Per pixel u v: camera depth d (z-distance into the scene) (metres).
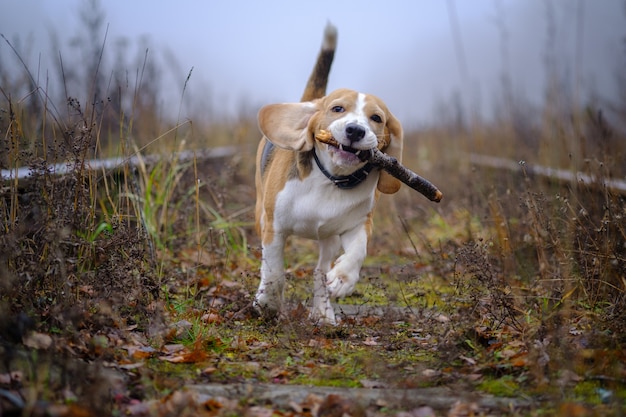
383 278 7.21
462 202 9.23
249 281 6.23
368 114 5.42
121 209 6.04
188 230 7.34
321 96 6.77
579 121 8.32
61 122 6.30
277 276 5.65
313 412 3.66
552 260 6.13
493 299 5.16
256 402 3.83
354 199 5.54
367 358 4.49
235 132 12.68
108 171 6.53
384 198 9.84
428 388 4.09
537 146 10.71
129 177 7.11
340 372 4.32
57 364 3.74
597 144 8.07
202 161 8.33
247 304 5.62
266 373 4.28
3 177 5.09
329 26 6.75
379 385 4.12
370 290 6.61
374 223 9.49
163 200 7.27
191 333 4.82
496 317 5.05
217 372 4.20
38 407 3.29
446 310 5.61
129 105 10.03
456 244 7.20
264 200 5.80
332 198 5.52
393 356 4.70
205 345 4.68
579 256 5.79
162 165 7.54
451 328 5.01
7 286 4.18
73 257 5.00
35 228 4.74
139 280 5.12
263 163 6.09
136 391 3.81
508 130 11.62
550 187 7.95
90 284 4.93
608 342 4.56
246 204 9.05
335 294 5.31
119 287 4.87
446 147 15.70
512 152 10.45
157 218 7.40
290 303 5.57
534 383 4.06
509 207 7.69
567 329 4.77
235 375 4.18
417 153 14.86
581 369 4.21
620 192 6.97
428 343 4.92
